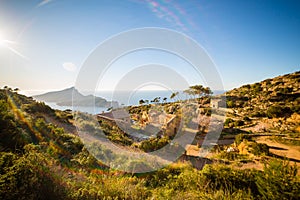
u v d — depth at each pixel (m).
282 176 3.22
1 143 4.18
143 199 3.26
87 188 3.12
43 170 2.99
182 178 4.60
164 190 3.89
